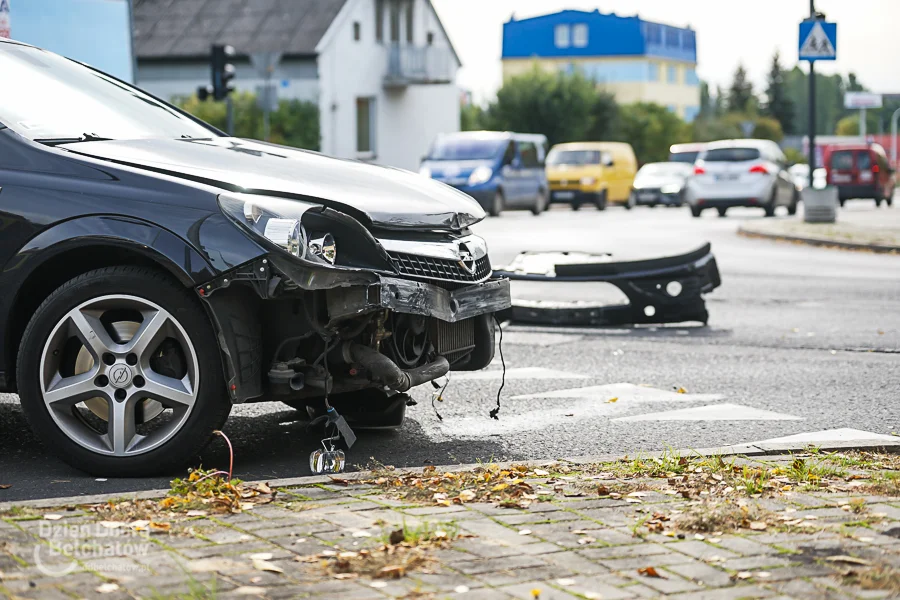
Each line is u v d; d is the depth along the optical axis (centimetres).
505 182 3450
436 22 5750
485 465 564
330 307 558
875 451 641
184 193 554
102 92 688
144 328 555
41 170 576
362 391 691
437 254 607
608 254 1264
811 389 857
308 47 4766
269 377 565
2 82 634
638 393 838
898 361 984
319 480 521
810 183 2802
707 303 1395
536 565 396
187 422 556
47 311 562
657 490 507
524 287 1336
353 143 5084
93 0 1712
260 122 4438
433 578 382
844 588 375
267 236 538
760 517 457
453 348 657
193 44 4844
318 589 370
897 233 2431
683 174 4594
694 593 370
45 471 585
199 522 445
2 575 379
